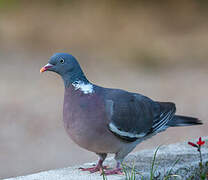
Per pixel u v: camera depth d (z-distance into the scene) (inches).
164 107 274.1
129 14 1175.6
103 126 233.8
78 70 240.7
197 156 261.9
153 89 702.5
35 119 555.2
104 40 1023.6
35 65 850.8
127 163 252.2
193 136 506.9
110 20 1135.0
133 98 256.5
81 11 1193.4
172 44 989.2
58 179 230.1
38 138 501.7
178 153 267.9
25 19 1145.4
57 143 491.8
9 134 508.4
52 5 1229.1
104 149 240.1
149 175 232.7
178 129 535.2
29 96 657.6
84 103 233.8
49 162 441.7
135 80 759.7
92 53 937.5
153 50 952.9
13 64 856.3
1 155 457.1
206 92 676.1
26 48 967.0
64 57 241.4
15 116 566.9
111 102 239.8
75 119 233.6
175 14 1176.8
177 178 238.7
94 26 1099.9
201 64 862.5
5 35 1045.2
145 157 262.5
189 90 692.7
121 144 242.5
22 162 441.4
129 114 245.8
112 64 872.3
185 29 1087.0
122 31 1075.9
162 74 803.4
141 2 1237.1
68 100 239.0
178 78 768.3
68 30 1086.4
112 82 746.2
